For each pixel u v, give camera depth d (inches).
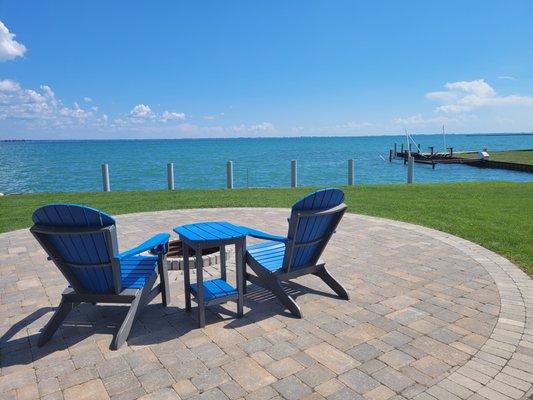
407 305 163.8
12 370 120.1
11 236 291.0
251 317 154.9
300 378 113.9
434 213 360.8
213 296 150.0
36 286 191.2
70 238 128.3
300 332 141.6
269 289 163.6
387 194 490.6
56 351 131.0
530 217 337.4
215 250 233.1
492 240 263.4
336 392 107.5
